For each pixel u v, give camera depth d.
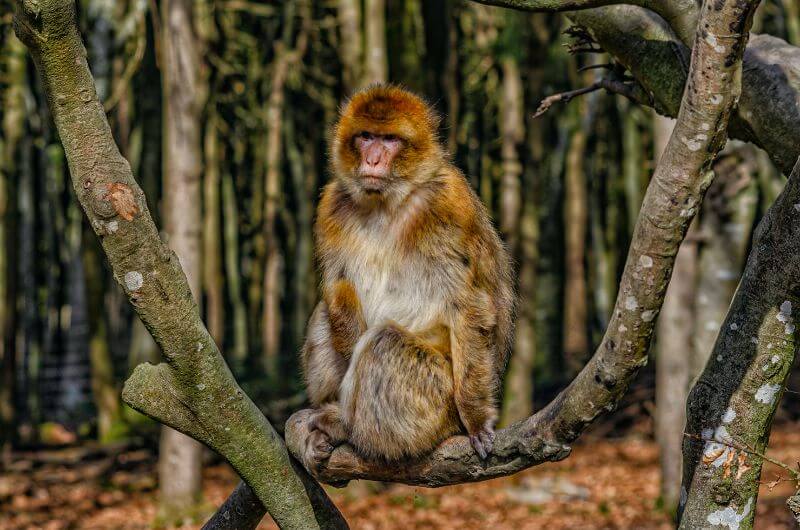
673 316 10.49
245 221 23.59
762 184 10.91
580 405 3.30
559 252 20.91
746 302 3.28
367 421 4.17
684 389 10.57
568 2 3.53
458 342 4.34
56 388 17.73
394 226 4.60
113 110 15.40
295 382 17.47
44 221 17.69
